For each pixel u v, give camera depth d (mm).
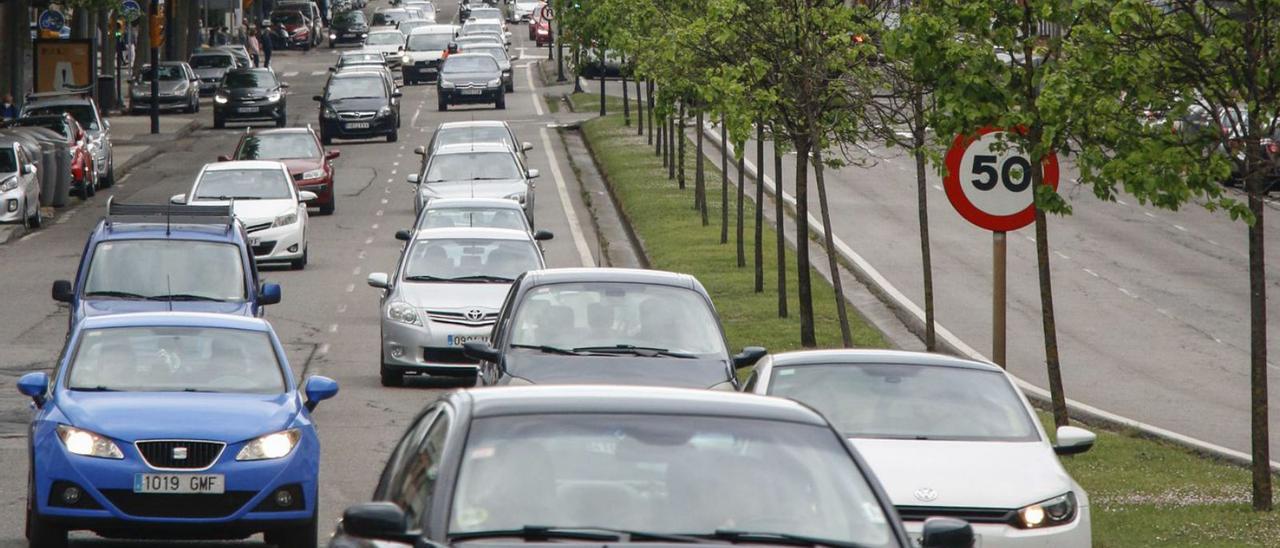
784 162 118062
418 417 19344
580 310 35344
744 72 48938
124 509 28688
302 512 29562
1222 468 38938
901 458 26828
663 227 87500
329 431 43750
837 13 48094
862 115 50062
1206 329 64562
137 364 31688
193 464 29016
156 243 46906
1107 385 54406
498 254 54906
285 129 102062
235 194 79562
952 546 16484
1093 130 34188
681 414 17281
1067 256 81250
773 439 17016
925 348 59250
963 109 35469
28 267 78125
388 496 17969
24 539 30922
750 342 56719
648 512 15984
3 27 149125
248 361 32281
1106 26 32938
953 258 79875
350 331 62438
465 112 167000
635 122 143875
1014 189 36031
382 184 114000
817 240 84375
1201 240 86500
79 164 106000
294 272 77875
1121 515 32594
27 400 48062
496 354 34000
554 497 16047
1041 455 27516
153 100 146625
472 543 15461
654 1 75312
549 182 113750
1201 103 32250
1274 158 32188
